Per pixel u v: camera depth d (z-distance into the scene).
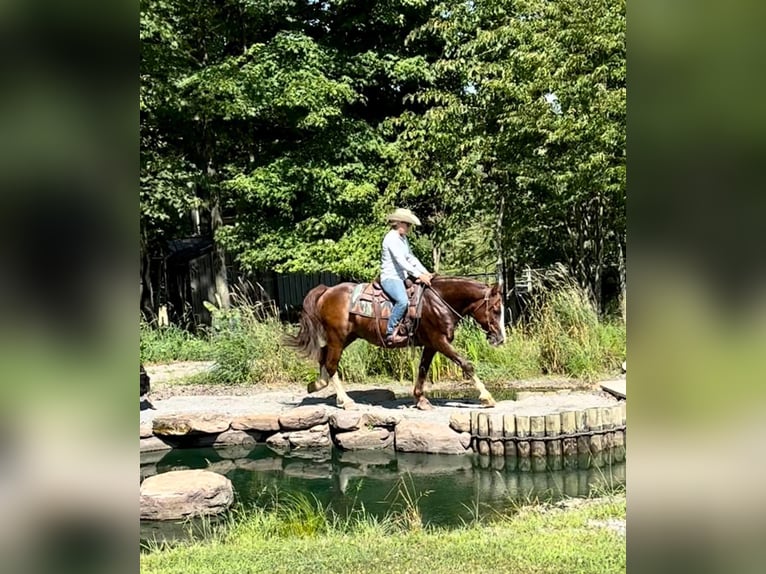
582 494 6.61
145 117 17.06
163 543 5.42
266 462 8.59
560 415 8.06
